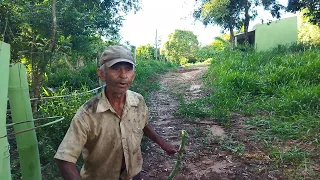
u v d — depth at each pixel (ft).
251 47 52.06
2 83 4.61
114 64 4.81
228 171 11.10
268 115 18.29
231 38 63.36
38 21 17.99
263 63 32.60
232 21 61.31
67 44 19.11
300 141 13.57
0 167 4.54
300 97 18.75
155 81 38.52
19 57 14.49
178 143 14.40
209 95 25.85
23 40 14.30
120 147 5.40
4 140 4.64
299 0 51.55
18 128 6.16
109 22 30.66
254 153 12.66
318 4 49.70
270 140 13.94
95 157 5.43
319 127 14.42
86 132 5.10
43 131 11.84
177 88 32.55
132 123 5.51
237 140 14.33
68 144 4.94
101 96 5.22
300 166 11.04
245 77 25.49
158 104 24.07
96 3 31.22
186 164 11.93
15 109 6.10
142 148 13.21
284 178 10.34
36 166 6.44
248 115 18.85
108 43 32.55
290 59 29.27
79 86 26.05
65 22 24.14
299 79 23.52
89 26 27.81
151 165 11.97
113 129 5.25
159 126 17.53
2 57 4.67
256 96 22.39
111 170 5.59
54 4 13.33
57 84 26.22
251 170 11.03
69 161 4.90
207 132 15.65
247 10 56.18
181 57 120.98
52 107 13.92
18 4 16.71
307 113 16.69
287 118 16.58
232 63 34.68
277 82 24.09
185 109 19.66
